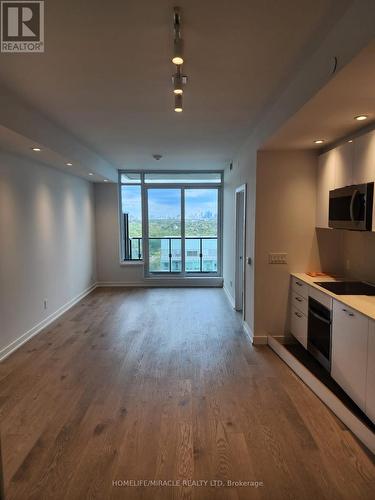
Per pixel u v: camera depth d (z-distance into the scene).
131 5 1.65
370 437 2.21
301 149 3.83
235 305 5.64
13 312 3.92
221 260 7.68
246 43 2.02
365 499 1.85
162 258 7.69
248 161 4.39
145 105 3.11
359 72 1.80
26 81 2.55
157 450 2.23
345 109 2.42
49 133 3.64
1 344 3.68
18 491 1.90
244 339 4.31
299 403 2.80
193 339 4.31
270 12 1.71
